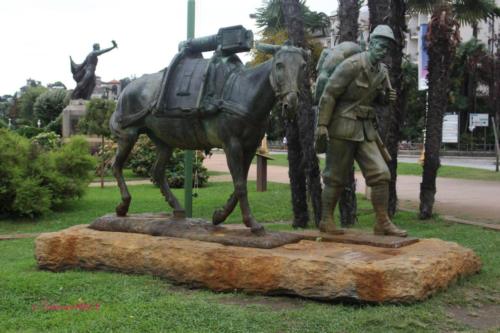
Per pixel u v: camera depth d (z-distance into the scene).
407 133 44.91
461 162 33.56
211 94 6.34
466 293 5.52
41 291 5.59
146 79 7.10
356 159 6.26
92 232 6.73
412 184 19.95
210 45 6.66
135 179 21.11
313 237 6.25
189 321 4.60
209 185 18.91
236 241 5.95
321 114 6.04
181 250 5.95
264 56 21.83
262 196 15.17
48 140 22.58
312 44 18.75
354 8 9.93
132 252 6.25
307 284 5.23
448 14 12.20
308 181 10.33
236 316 4.70
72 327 4.52
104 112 20.36
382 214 6.24
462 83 43.12
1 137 12.96
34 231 11.08
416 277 5.02
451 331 4.49
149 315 4.75
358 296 5.01
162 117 6.72
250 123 6.12
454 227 10.45
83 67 30.81
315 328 4.46
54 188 12.94
